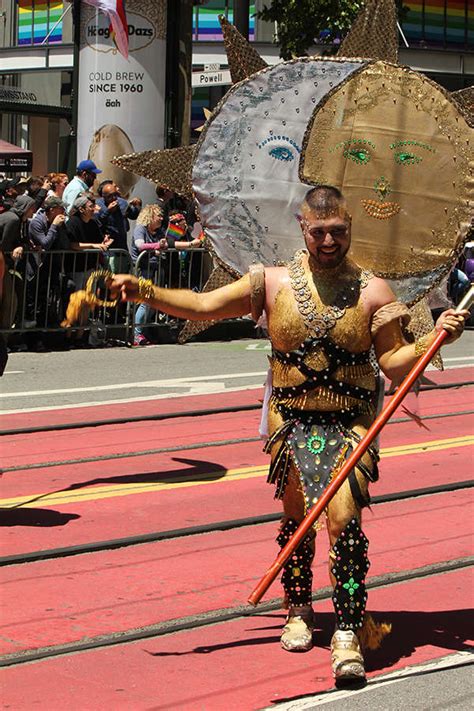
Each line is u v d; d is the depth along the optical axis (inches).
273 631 279.9
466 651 268.1
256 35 1498.5
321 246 249.3
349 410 253.1
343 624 246.4
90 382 641.0
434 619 290.0
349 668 242.5
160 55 905.5
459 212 288.7
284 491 263.7
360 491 247.8
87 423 520.7
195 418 545.6
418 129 289.7
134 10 892.6
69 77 1626.5
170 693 241.4
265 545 350.6
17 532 357.7
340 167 293.9
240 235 302.4
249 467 450.6
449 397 620.7
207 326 298.4
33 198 759.1
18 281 744.3
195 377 665.0
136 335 811.4
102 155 903.7
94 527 364.8
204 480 429.1
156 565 329.4
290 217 300.4
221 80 1011.3
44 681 247.1
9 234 727.1
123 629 278.8
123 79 898.1
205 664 257.8
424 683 247.9
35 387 621.0
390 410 241.1
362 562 247.4
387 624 277.3
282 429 255.6
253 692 242.5
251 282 257.6
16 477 428.8
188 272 829.2
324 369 250.7
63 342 783.1
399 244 290.8
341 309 250.7
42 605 294.7
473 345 860.6
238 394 606.9
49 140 1653.5
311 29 1045.2
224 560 335.0
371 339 253.8
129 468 446.0
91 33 901.2
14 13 1670.8
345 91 292.7
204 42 1512.1
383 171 290.8
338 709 233.5
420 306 291.7
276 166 299.9
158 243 803.4
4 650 263.7
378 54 297.6
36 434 502.3
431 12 1557.6
